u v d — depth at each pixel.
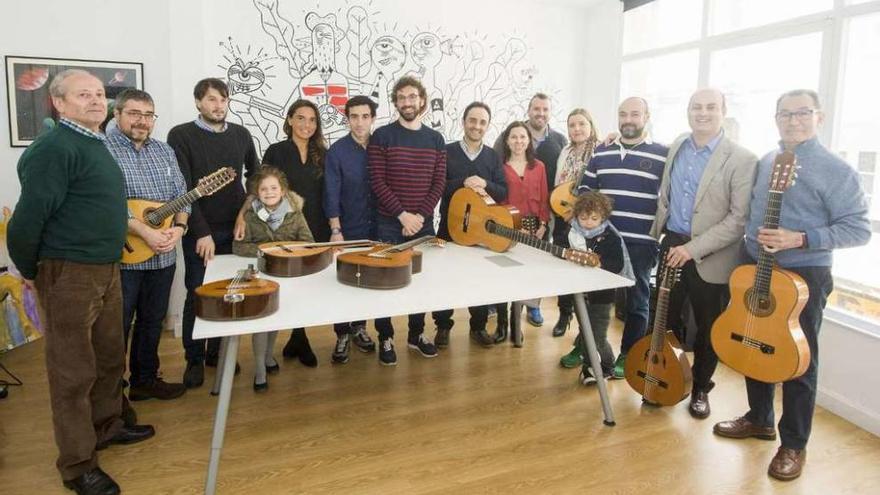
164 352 3.40
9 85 3.44
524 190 3.38
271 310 1.86
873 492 2.12
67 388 1.91
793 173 2.08
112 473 2.13
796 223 2.17
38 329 3.25
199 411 2.63
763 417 2.45
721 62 3.92
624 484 2.13
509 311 3.86
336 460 2.26
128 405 2.45
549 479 2.16
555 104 5.14
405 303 2.00
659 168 2.80
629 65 4.82
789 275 2.12
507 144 3.40
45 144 1.77
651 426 2.57
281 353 3.39
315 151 3.09
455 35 4.65
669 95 4.46
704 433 2.52
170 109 3.68
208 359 3.17
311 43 4.16
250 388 2.90
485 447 2.38
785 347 2.12
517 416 2.65
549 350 3.52
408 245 2.56
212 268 2.40
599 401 2.82
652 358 2.64
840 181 2.08
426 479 2.14
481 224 2.92
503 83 4.91
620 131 2.89
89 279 1.91
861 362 2.61
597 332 2.96
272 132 4.15
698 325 2.63
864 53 2.99
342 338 3.24
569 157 3.54
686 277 2.65
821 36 3.19
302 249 2.44
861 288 2.96
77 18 3.50
